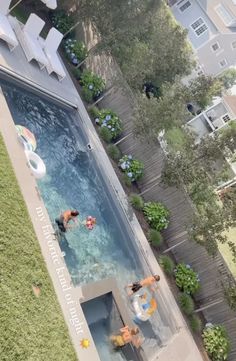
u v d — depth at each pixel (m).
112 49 20.42
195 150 18.39
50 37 19.25
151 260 17.64
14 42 16.77
